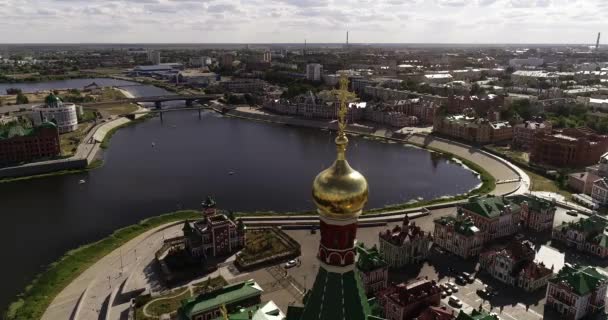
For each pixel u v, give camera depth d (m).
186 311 120.69
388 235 158.12
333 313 36.25
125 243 179.00
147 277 152.00
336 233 36.03
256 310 108.50
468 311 128.50
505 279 144.75
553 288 129.50
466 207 183.12
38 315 133.62
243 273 154.00
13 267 162.25
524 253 145.62
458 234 162.75
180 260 160.50
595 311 126.56
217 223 165.62
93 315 131.88
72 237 186.00
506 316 126.62
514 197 194.38
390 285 133.38
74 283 151.25
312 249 170.00
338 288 36.66
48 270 159.38
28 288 148.62
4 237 186.38
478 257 162.25
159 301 135.62
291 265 157.62
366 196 35.16
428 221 194.62
